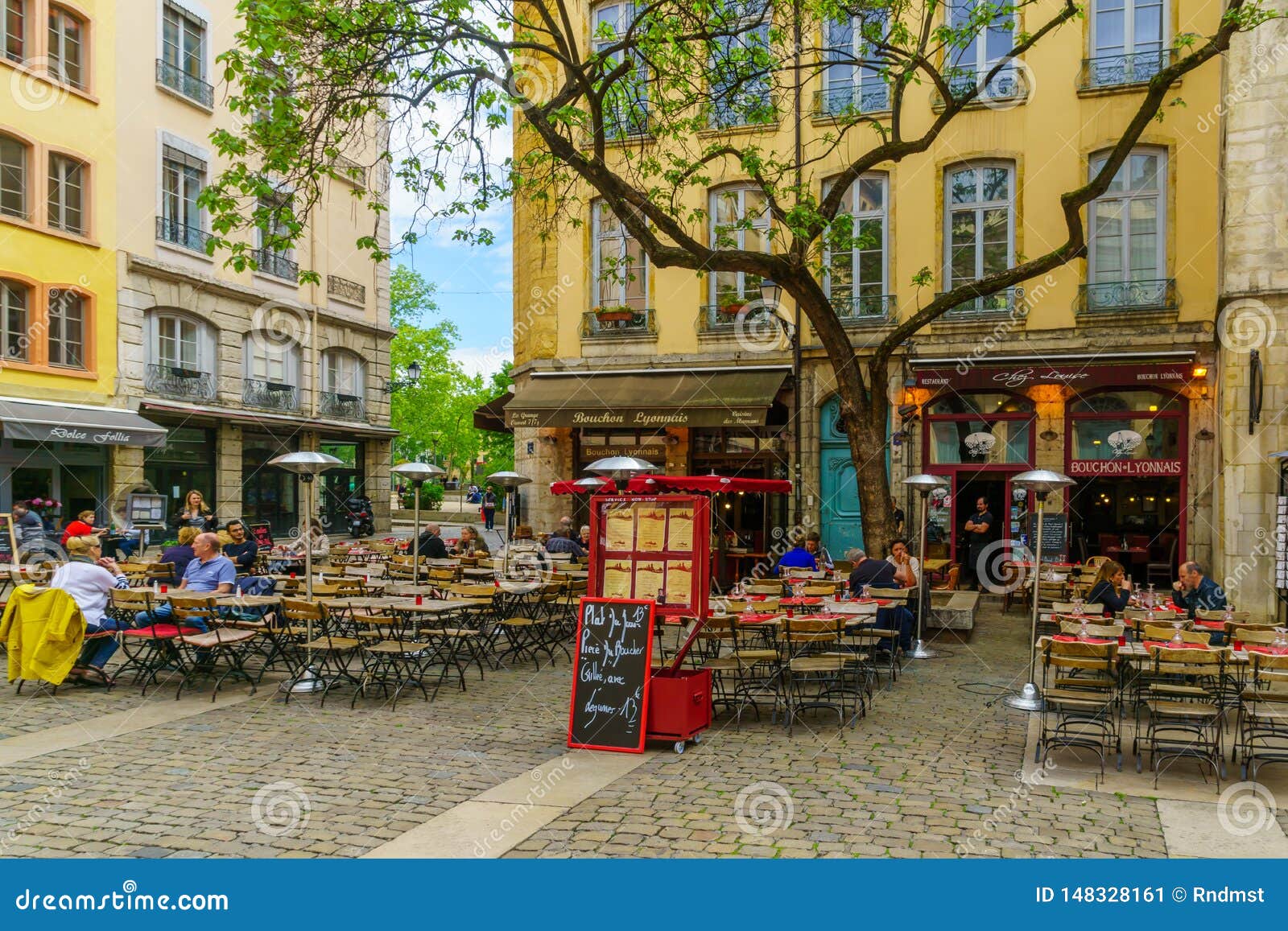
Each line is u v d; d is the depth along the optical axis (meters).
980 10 12.59
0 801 6.05
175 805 6.00
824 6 12.48
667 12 12.33
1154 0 16.33
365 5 11.39
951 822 5.81
